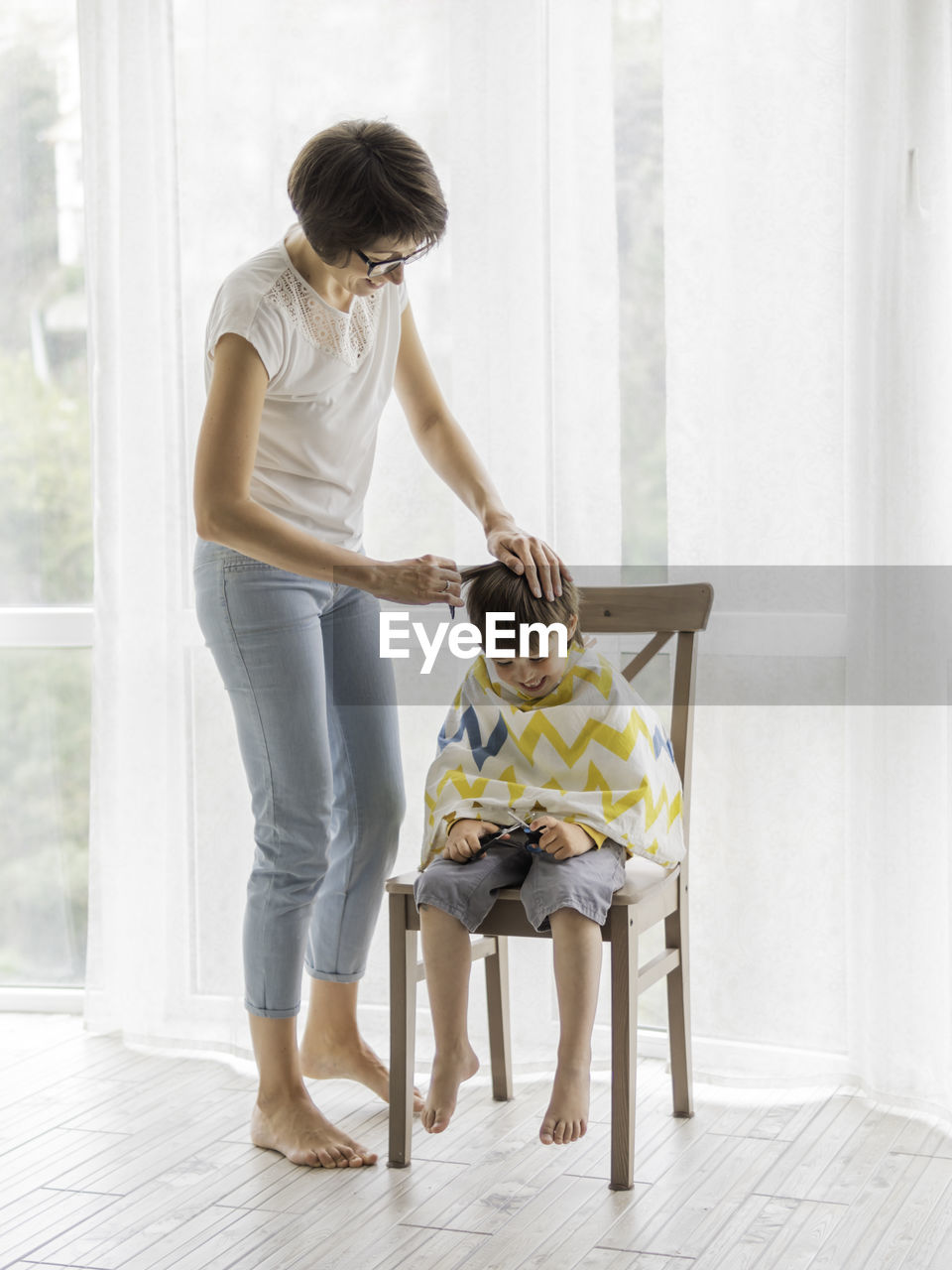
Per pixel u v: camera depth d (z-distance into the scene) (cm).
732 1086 237
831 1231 177
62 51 279
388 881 203
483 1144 211
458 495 227
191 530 259
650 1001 254
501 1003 229
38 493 285
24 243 282
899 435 219
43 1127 223
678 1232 178
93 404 263
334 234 182
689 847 240
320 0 246
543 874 188
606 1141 212
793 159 228
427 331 248
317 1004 228
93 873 271
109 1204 191
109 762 267
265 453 204
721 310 233
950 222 216
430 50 244
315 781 209
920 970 222
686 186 234
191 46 256
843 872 234
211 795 259
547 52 238
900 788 221
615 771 201
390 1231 180
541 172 239
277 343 194
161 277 257
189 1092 240
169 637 260
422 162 184
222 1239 179
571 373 241
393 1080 202
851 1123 218
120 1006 272
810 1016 236
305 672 208
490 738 209
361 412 211
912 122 216
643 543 246
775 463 231
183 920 263
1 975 290
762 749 235
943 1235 176
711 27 232
